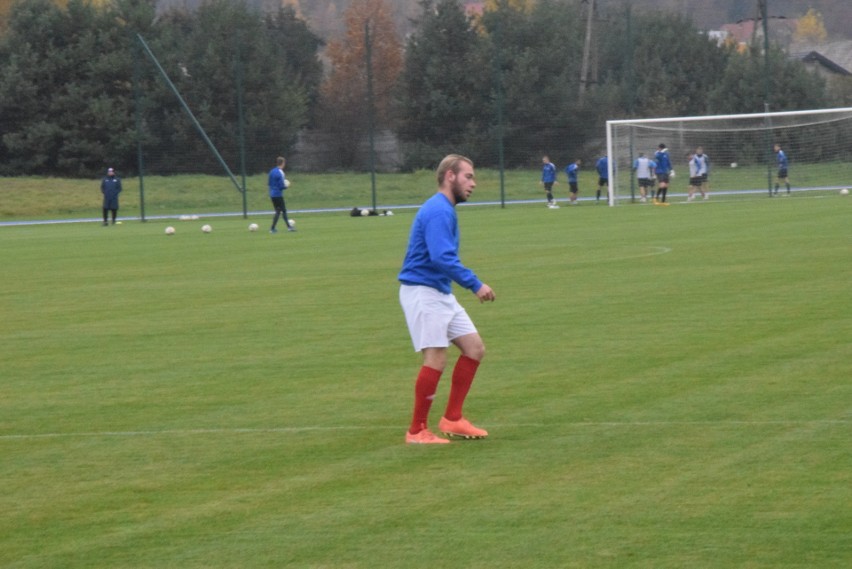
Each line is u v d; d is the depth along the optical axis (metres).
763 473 15.81
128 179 129.25
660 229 64.81
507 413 20.19
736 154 119.19
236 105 112.69
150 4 138.38
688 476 15.81
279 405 21.55
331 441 18.69
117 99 129.62
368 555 13.11
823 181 115.69
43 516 15.05
